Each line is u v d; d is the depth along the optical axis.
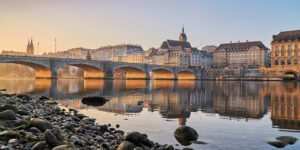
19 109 13.55
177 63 176.00
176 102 24.52
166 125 13.23
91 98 25.28
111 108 19.81
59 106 20.58
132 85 61.19
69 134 9.79
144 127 12.67
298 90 44.06
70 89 43.84
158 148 8.96
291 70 116.88
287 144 9.63
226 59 179.00
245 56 170.38
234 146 9.47
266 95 33.22
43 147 7.69
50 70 83.31
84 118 14.07
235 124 13.57
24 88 45.06
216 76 146.50
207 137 10.80
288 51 129.00
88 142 8.99
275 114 17.09
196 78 150.00
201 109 19.61
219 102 24.72
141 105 22.00
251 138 10.61
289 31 134.25
